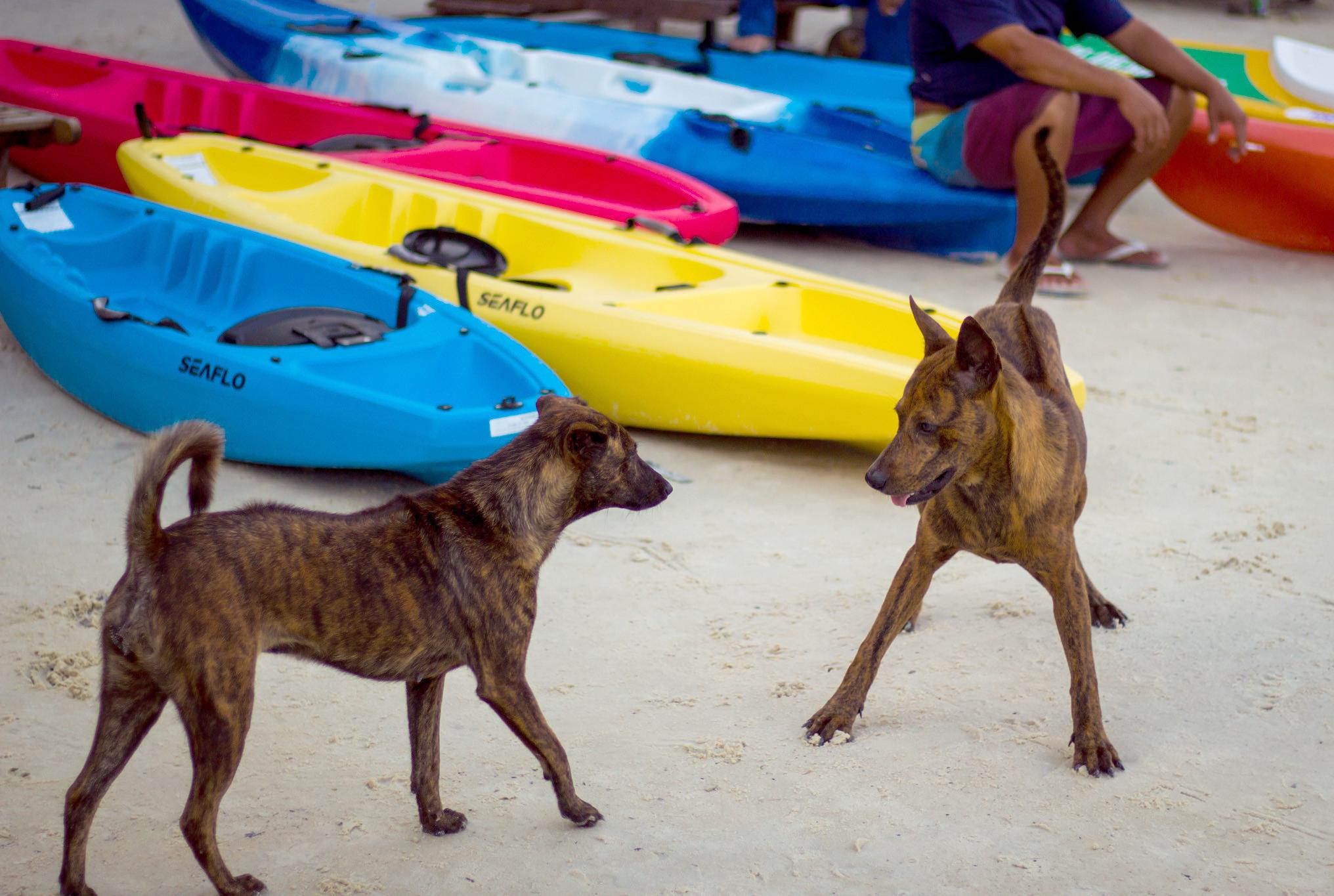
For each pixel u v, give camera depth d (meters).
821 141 9.49
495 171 9.09
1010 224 9.42
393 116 9.45
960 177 9.24
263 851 3.37
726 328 6.09
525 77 10.98
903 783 3.77
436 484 5.77
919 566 4.00
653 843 3.46
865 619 4.78
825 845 3.47
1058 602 3.85
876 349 6.60
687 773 3.80
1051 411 3.79
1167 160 9.40
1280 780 3.81
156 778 3.71
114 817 3.50
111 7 15.96
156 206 7.38
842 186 9.25
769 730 4.05
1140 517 5.70
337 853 3.38
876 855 3.43
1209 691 4.31
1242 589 5.04
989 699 4.25
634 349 6.15
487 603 3.29
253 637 2.97
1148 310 8.72
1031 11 8.82
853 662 4.03
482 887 3.26
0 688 4.07
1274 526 5.55
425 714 3.40
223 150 8.45
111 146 8.95
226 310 6.91
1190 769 3.86
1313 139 9.62
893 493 3.62
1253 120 9.91
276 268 6.86
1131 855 3.45
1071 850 3.47
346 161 8.16
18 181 9.68
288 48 10.91
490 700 3.36
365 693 4.21
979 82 8.97
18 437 6.01
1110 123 8.98
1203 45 12.70
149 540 2.90
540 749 3.41
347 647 3.14
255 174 8.34
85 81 10.41
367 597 3.13
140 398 5.97
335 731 3.97
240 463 5.95
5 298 6.61
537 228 7.40
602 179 8.74
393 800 3.63
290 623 3.05
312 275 6.72
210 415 5.77
